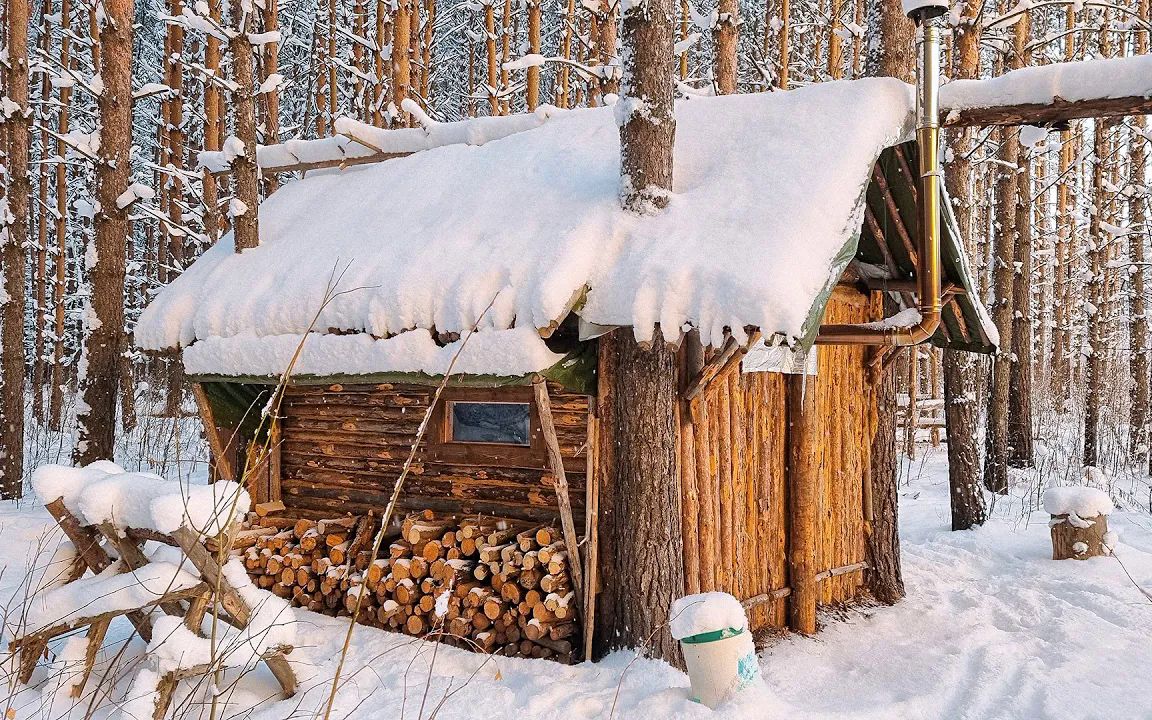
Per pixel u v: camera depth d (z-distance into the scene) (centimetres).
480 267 532
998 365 1205
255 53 1652
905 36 757
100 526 409
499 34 1675
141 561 420
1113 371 2156
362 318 563
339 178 823
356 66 1755
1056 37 1094
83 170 1791
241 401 677
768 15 1585
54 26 1700
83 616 388
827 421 679
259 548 646
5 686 410
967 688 498
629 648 505
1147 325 1630
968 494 970
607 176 592
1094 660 535
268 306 616
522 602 528
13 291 942
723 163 559
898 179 603
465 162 723
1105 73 523
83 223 2038
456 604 548
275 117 1466
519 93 2134
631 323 462
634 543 507
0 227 965
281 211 792
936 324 540
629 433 511
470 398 582
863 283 709
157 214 1084
